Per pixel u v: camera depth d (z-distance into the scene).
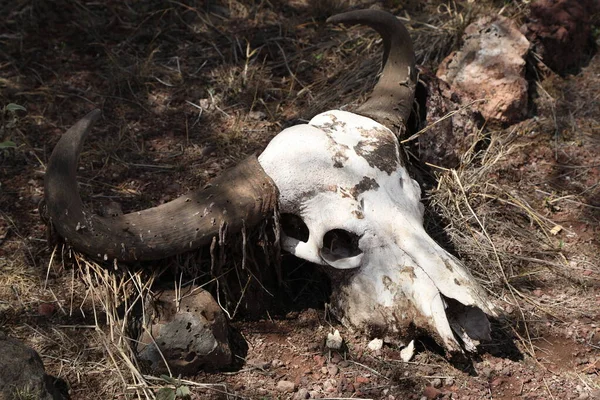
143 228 5.15
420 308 5.05
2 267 5.82
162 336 5.02
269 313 5.59
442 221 6.34
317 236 5.29
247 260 5.48
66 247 5.47
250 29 8.49
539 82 7.75
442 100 6.81
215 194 5.32
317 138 5.48
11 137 7.00
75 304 5.54
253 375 5.15
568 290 5.89
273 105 7.64
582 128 7.39
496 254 6.04
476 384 5.11
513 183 6.83
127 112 7.49
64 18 8.47
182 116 7.49
